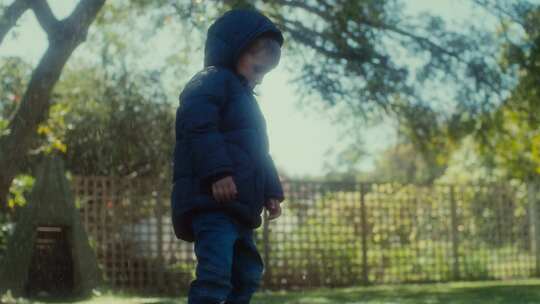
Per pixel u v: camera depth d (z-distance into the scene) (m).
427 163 11.92
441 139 11.04
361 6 9.49
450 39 9.94
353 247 11.27
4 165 6.80
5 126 7.54
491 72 10.03
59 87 11.45
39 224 8.60
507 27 10.03
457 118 10.41
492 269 12.27
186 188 2.93
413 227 11.78
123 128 10.96
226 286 2.81
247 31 3.07
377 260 11.51
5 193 6.88
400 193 11.74
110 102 11.00
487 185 12.38
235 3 8.42
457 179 14.57
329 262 11.08
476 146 11.57
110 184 10.01
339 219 11.23
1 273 8.42
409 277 11.70
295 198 10.97
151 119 11.02
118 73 10.95
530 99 10.18
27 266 8.48
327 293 9.33
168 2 9.27
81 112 11.16
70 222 8.74
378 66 9.88
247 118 3.00
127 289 9.89
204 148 2.84
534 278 12.45
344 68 9.80
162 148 11.07
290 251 10.84
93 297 8.70
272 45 3.14
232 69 3.12
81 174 10.98
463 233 12.16
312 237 11.03
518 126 10.94
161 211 10.13
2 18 6.78
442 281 11.87
